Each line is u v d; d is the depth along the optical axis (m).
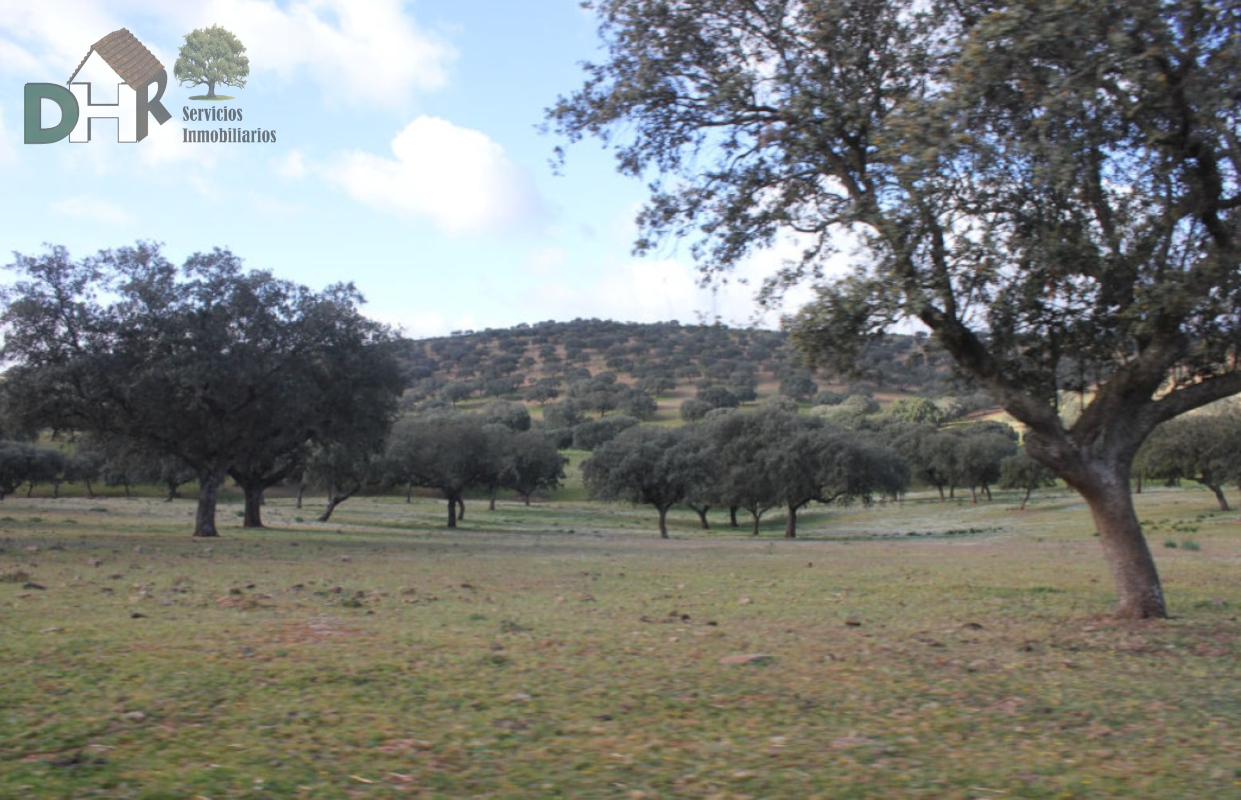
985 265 10.80
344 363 33.94
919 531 60.53
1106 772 5.36
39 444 88.38
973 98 9.88
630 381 169.75
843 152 11.95
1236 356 11.12
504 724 6.19
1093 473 11.48
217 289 30.92
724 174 12.57
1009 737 6.17
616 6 12.01
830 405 133.38
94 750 5.21
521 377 178.25
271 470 46.75
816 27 11.43
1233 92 9.65
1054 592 16.34
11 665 7.35
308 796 4.61
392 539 37.12
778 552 32.81
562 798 4.73
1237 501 65.31
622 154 12.61
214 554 23.84
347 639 9.30
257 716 6.12
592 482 59.06
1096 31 9.52
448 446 58.06
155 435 31.50
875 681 7.93
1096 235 11.28
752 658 8.76
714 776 5.16
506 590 16.33
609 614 12.75
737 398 136.25
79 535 30.77
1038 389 11.91
